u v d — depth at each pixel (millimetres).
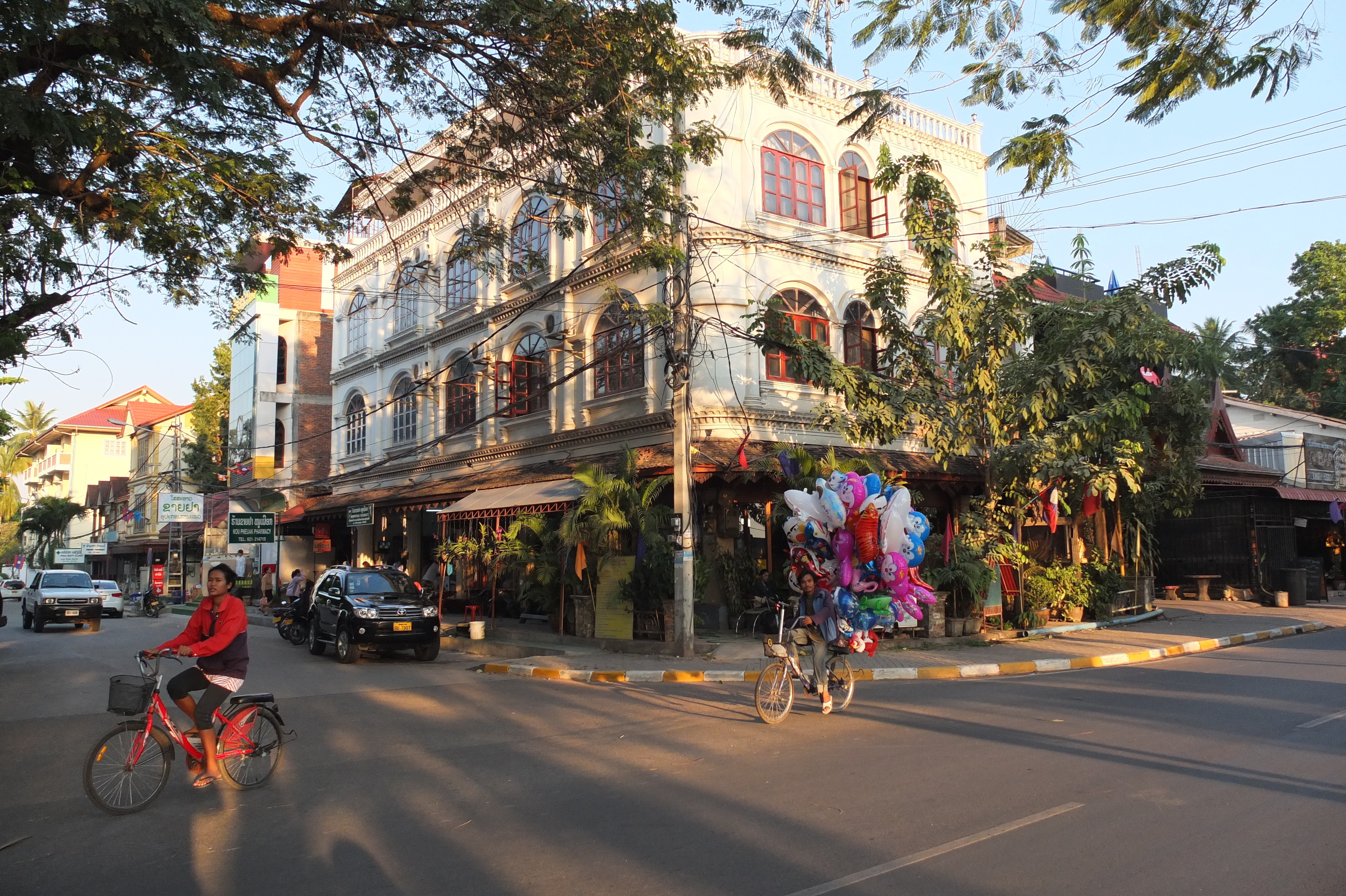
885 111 13891
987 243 17812
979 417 16906
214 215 11719
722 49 18594
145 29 8102
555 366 22188
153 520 49250
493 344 24438
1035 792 6320
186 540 45375
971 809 5945
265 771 7215
